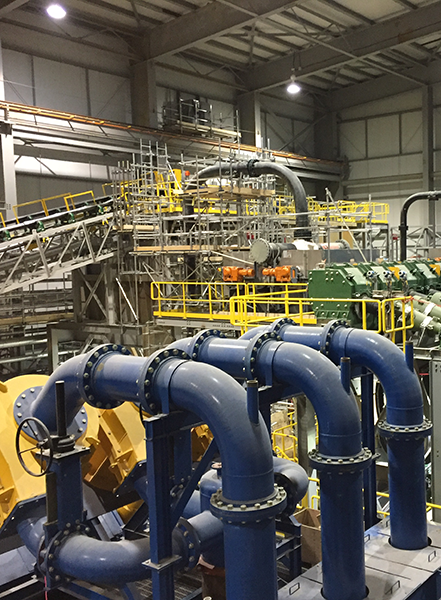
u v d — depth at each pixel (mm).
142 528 6672
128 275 17797
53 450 4941
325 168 34000
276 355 4918
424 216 32094
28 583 5969
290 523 5996
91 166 23719
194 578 7180
